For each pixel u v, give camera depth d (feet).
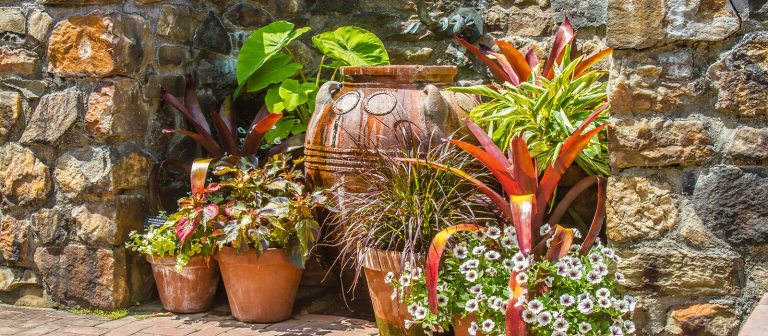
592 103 10.72
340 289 12.89
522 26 13.15
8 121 12.47
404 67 11.30
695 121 8.59
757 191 8.41
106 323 11.68
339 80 14.19
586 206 11.54
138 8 12.34
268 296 11.55
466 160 10.16
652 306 8.87
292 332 11.20
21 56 12.36
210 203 11.82
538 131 10.58
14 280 12.73
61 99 12.17
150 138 12.75
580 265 9.16
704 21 8.43
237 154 12.83
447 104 11.00
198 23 13.80
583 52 12.60
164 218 12.18
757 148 8.39
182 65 13.43
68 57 12.00
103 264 12.10
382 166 10.19
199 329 11.33
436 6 13.69
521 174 9.39
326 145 11.30
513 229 9.73
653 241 8.84
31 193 12.45
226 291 11.98
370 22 14.07
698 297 8.71
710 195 8.57
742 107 8.41
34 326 11.53
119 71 11.91
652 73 8.69
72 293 12.34
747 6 8.30
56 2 12.05
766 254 8.43
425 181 9.91
